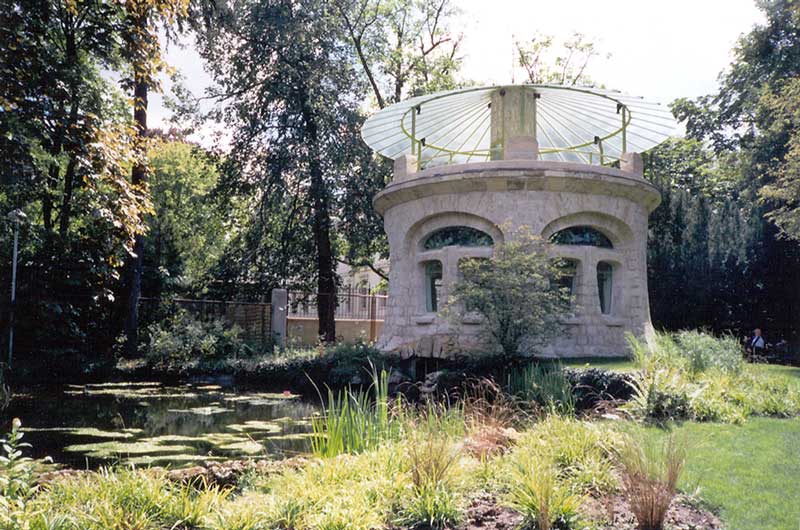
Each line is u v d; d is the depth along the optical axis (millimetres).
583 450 6629
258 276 27359
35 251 20141
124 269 22031
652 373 10438
